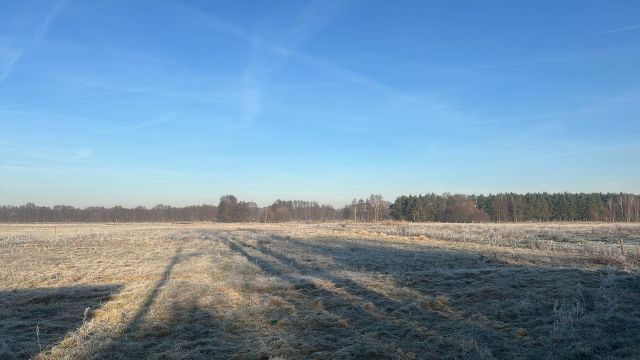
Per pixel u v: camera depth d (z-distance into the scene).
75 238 37.31
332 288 13.95
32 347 8.77
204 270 18.19
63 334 9.73
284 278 15.61
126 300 12.52
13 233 49.41
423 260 20.30
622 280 13.56
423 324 10.24
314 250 26.44
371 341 9.00
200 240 35.00
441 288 13.76
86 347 8.66
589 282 13.65
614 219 104.69
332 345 8.89
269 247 28.50
